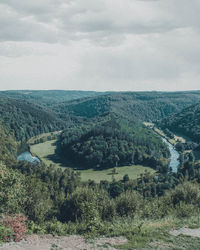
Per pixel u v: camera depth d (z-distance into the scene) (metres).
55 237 18.58
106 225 21.62
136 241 18.08
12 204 26.91
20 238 17.50
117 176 120.44
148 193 83.62
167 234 19.73
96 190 35.22
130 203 28.36
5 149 138.25
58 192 78.81
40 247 16.66
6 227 18.09
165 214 27.16
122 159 140.00
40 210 30.80
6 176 28.78
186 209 26.84
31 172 99.25
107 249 16.73
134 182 95.56
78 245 17.33
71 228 20.20
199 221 23.19
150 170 129.62
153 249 16.94
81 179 114.94
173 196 32.88
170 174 108.56
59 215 33.62
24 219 20.08
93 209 25.00
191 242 18.42
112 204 27.94
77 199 32.53
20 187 30.19
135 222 22.45
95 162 139.12
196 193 32.34
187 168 107.44
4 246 16.19
